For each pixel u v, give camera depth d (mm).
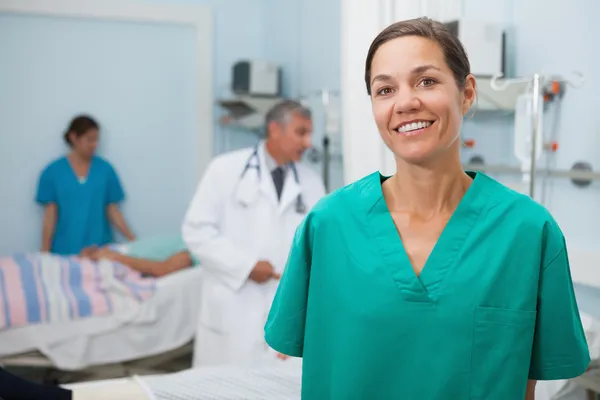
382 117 783
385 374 792
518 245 783
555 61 2018
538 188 2100
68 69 4004
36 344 2637
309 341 850
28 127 3943
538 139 1819
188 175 4316
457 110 781
